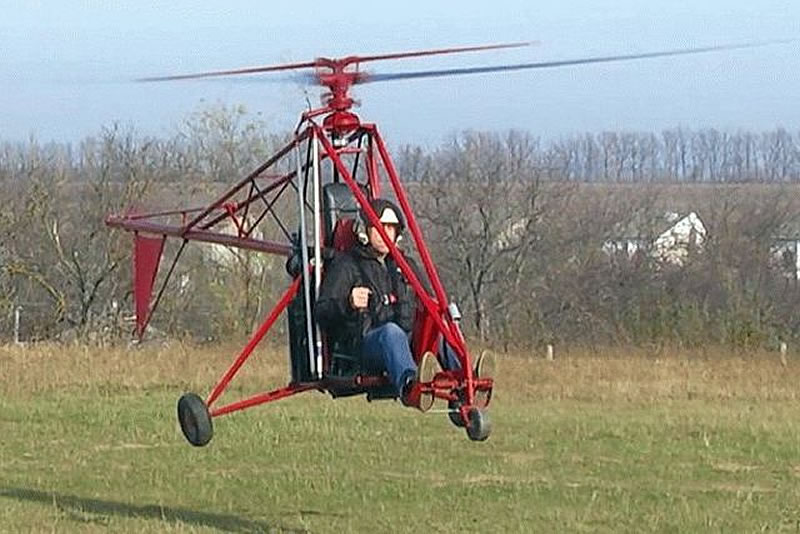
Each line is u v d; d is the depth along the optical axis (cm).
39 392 3394
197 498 1806
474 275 6481
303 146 1226
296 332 1259
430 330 1173
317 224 1205
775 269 6331
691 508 1739
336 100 1191
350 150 1212
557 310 6322
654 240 6556
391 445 2364
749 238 6500
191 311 5888
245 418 2739
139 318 1661
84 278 6169
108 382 3625
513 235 6512
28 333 6156
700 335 5506
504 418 2888
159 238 1627
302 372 1258
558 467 2152
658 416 2981
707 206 6906
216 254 5888
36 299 6206
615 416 2973
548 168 6775
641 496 1855
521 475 2053
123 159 6262
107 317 6153
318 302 1195
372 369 1173
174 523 1588
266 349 4766
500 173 6650
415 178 6662
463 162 6675
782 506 1780
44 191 6209
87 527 1550
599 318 6159
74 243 6188
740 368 4375
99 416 2795
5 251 6153
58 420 2730
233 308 5828
